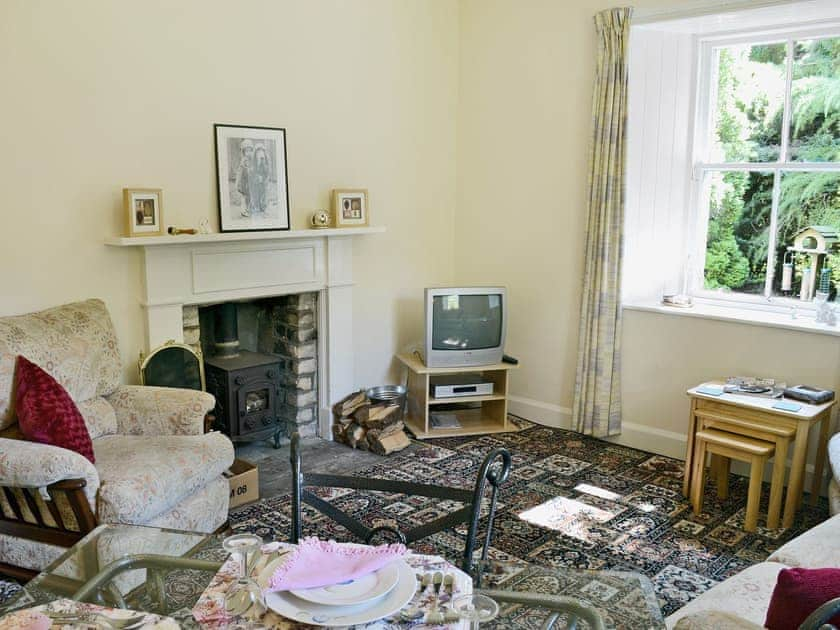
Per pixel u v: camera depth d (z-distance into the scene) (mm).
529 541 3131
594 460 4105
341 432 4379
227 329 4180
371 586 1555
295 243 4184
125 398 3299
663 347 4172
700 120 4289
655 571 2893
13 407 2840
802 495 3500
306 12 4117
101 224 3490
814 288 3934
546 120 4531
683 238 4406
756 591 2086
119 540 2020
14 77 3152
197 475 2920
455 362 4465
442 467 4000
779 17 3803
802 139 3938
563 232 4539
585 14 4262
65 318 3186
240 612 1525
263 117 4020
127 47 3475
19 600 1750
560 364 4668
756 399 3416
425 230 4949
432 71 4809
